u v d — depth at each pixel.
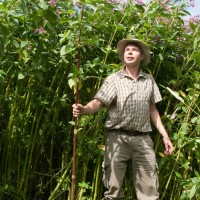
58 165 4.00
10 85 3.67
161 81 3.90
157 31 3.54
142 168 3.08
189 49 3.79
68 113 3.84
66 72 3.79
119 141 3.07
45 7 3.09
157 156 3.63
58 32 3.52
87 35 3.44
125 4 3.88
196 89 3.63
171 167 3.56
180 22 3.77
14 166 3.63
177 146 3.50
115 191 3.11
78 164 3.58
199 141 3.23
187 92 3.88
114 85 3.07
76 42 2.94
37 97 3.75
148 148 3.09
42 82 3.71
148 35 3.58
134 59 3.08
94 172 3.45
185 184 3.09
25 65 3.21
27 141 3.55
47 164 3.96
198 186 2.91
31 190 3.77
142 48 3.16
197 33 3.66
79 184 3.36
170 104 3.86
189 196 2.96
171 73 3.89
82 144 3.49
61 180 3.53
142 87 3.10
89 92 3.71
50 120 3.85
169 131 3.62
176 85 3.64
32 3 2.91
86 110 2.91
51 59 3.48
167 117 3.58
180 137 3.35
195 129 3.52
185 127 3.33
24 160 3.67
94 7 3.18
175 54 3.87
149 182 3.07
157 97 3.19
